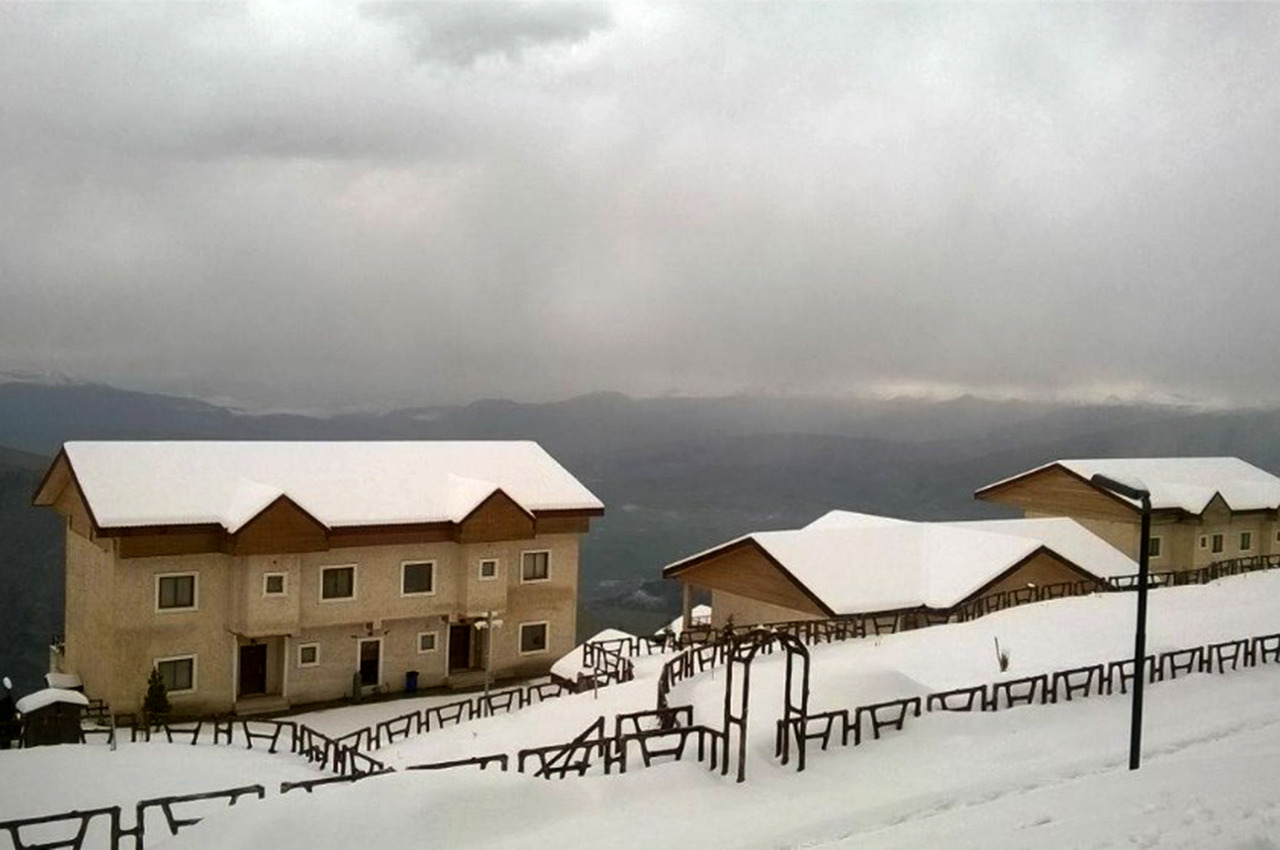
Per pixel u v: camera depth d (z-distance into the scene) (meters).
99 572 45.66
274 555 45.28
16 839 19.39
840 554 51.69
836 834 18.23
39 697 36.75
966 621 46.84
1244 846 14.96
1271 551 74.44
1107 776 20.38
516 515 51.03
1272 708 28.05
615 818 19.34
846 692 27.47
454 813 18.83
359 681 48.75
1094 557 59.31
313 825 18.19
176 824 20.22
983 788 20.72
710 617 61.25
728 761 22.50
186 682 45.25
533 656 54.56
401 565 49.66
